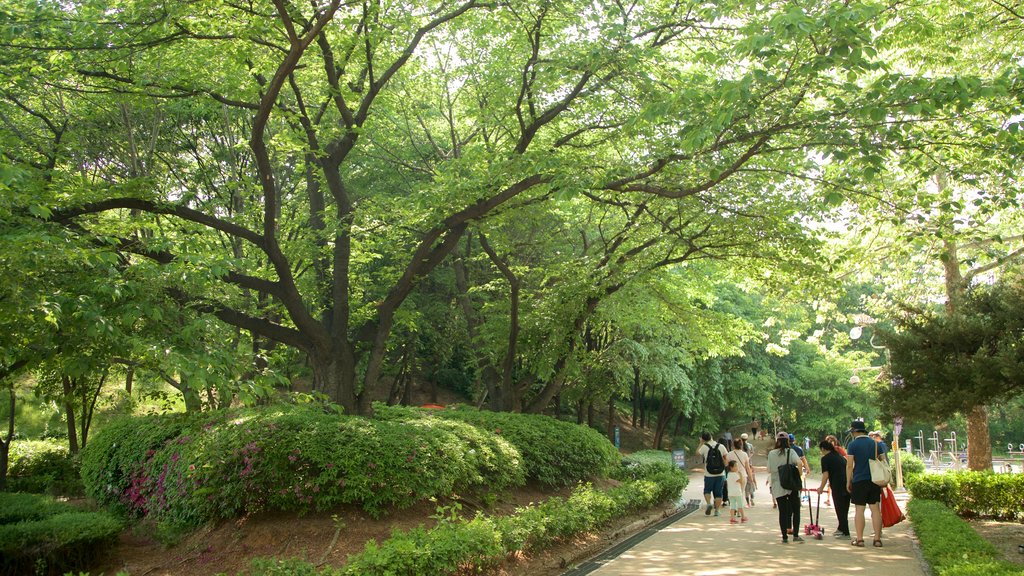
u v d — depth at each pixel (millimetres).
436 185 13453
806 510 17062
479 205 12773
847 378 39188
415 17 13867
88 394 16297
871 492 10750
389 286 21922
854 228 17469
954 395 10602
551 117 13680
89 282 7203
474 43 17891
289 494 9875
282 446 9984
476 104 18328
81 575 6492
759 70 8438
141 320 7688
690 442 47188
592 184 10719
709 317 19141
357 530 9719
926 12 12250
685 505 18375
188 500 10266
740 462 16734
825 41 8156
